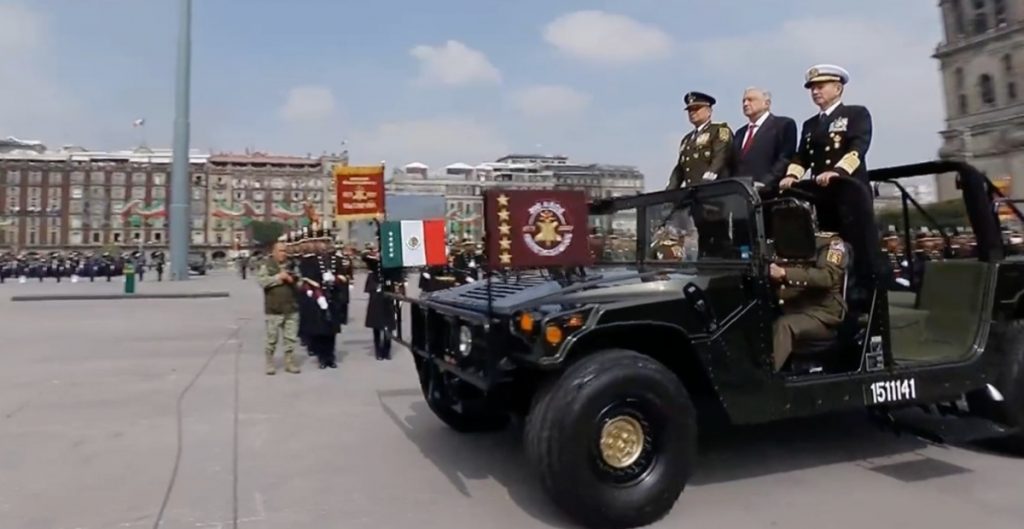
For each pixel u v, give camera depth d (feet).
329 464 15.14
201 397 22.00
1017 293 15.51
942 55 195.00
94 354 31.22
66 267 153.79
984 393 14.89
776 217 13.73
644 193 16.30
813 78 15.88
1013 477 13.89
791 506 12.44
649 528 11.49
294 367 26.71
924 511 12.16
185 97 95.76
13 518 12.11
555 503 11.37
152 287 88.99
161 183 337.52
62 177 330.34
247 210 299.58
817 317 13.74
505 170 309.22
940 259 17.88
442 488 13.58
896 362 14.21
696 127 18.88
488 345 11.49
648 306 11.69
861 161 14.78
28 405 20.84
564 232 11.51
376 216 27.73
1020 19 174.50
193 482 13.96
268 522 11.93
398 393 22.67
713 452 15.66
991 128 180.86
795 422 18.07
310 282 27.66
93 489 13.55
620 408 11.35
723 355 12.20
